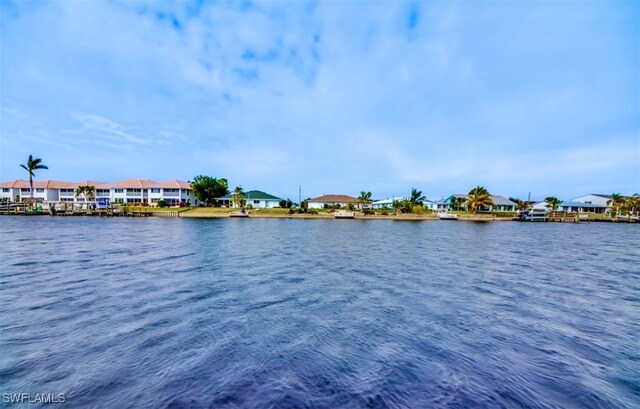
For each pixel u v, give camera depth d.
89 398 4.86
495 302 10.30
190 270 14.41
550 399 5.03
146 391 5.04
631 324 8.47
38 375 5.46
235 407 4.66
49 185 91.31
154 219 61.62
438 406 4.75
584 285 12.98
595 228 61.50
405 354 6.43
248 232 36.22
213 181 96.56
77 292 10.50
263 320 8.23
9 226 40.31
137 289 10.99
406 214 81.75
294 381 5.36
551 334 7.66
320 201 100.94
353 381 5.38
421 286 12.27
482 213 87.75
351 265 16.64
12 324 7.65
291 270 14.91
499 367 5.98
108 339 6.89
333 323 8.10
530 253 23.02
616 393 5.25
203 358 6.11
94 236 28.92
